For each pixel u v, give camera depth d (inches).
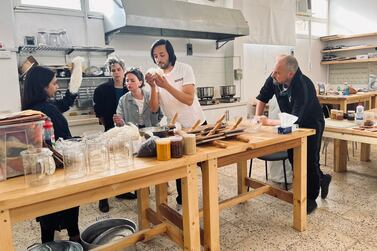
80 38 154.1
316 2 283.1
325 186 107.8
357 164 152.6
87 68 148.3
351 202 106.8
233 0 203.0
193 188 61.6
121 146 57.1
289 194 90.4
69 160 50.3
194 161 59.9
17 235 93.4
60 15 147.3
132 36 171.3
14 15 134.3
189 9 168.9
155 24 151.7
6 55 120.6
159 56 93.3
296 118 83.4
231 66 213.3
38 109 67.7
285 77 90.7
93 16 156.8
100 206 109.3
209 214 66.8
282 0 230.7
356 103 209.3
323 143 172.7
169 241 86.0
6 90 122.3
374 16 262.4
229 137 74.2
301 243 82.0
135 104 105.4
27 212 43.6
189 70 94.9
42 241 71.5
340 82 286.2
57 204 45.9
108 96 114.0
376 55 248.1
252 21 213.8
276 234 87.4
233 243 83.5
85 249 68.8
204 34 194.7
